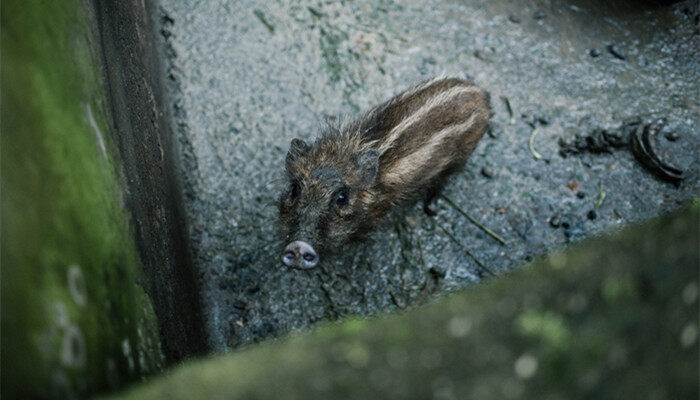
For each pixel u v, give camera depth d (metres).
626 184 1.55
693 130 1.58
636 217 1.53
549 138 1.58
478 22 1.66
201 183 1.50
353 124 1.48
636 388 0.59
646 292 0.65
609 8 1.69
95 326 0.88
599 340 0.62
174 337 1.22
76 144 1.01
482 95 1.53
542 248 1.50
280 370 0.68
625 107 1.60
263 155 1.53
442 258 1.49
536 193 1.54
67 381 0.74
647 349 0.61
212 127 1.54
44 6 1.02
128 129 1.23
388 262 1.48
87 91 1.13
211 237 1.47
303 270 1.43
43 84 0.93
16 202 0.75
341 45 1.61
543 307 0.68
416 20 1.65
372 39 1.63
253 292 1.45
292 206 1.42
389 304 1.46
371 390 0.63
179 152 1.51
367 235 1.48
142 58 1.39
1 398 0.64
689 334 0.61
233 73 1.57
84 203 0.98
